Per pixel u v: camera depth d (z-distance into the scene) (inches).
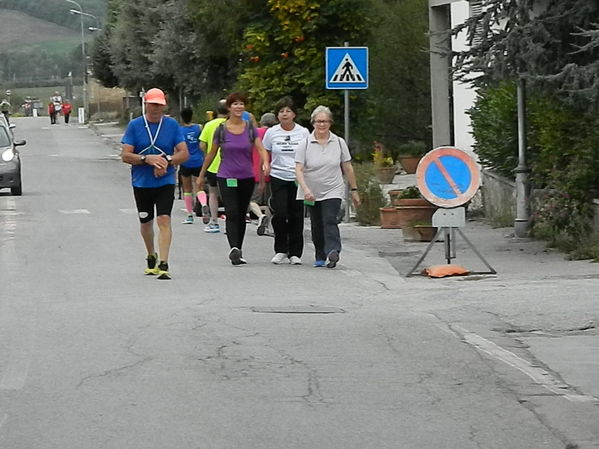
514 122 942.4
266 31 1413.6
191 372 416.5
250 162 731.4
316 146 714.8
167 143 656.4
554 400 382.9
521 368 430.6
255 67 1430.9
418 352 455.5
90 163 2202.3
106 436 334.3
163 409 364.8
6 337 480.4
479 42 754.2
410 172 1583.4
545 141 811.4
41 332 490.3
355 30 1412.4
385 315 537.3
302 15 1386.6
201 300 579.2
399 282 658.2
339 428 345.4
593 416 362.0
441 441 333.1
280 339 476.4
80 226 1004.6
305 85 1409.9
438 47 807.7
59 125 4293.8
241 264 735.1
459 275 673.6
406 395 386.9
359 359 441.4
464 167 680.4
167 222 661.9
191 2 1665.8
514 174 947.3
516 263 727.7
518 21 731.4
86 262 744.3
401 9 1577.3
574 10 717.3
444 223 682.2
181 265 729.6
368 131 1489.9
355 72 1010.1
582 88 689.6
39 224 1027.3
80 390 388.5
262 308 553.6
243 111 729.6
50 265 729.6
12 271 700.0
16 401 373.7
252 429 343.0
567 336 493.4
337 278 673.6
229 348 458.0
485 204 1048.8
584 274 666.8
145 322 512.1
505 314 535.8
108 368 421.4
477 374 419.5
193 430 341.4
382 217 983.0
